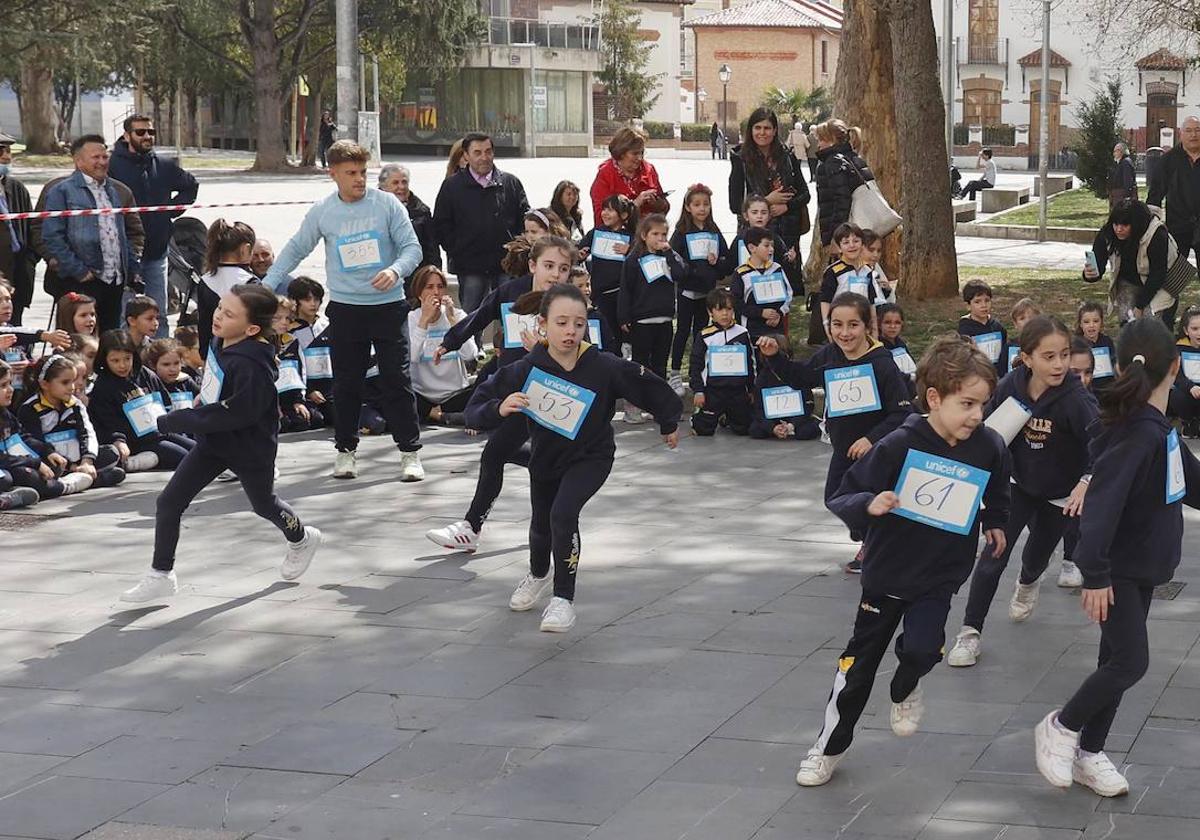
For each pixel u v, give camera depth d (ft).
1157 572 16.61
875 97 61.16
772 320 39.45
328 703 20.51
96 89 175.83
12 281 44.78
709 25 277.03
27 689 21.24
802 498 32.37
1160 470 16.37
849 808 16.87
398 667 21.93
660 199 43.57
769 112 47.78
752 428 38.78
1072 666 21.68
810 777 17.43
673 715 19.84
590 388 23.30
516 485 33.63
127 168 45.93
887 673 21.11
